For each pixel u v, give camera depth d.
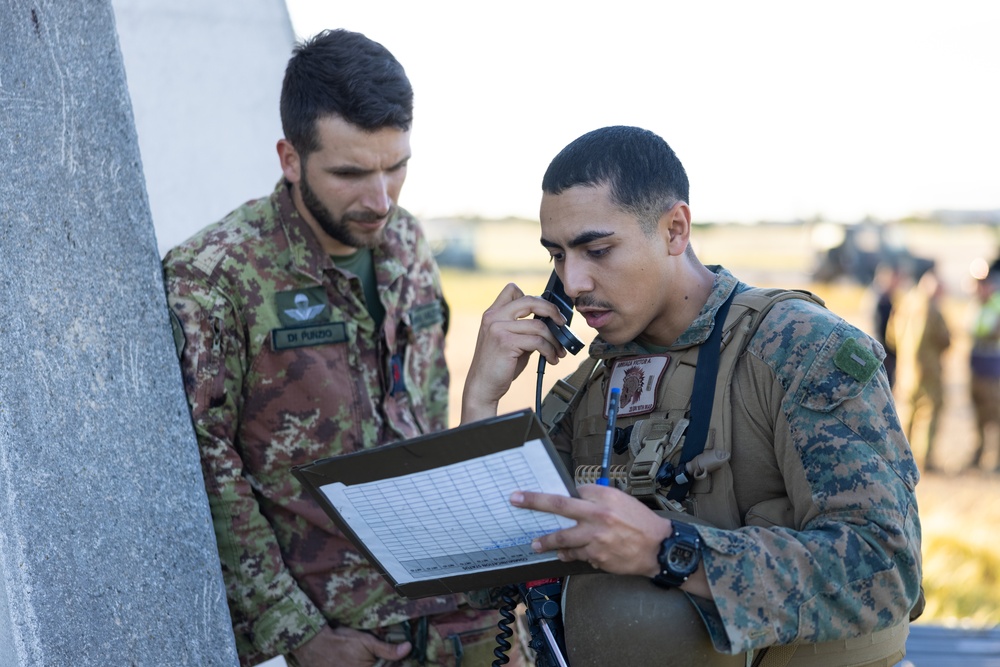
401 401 2.57
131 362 2.04
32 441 1.91
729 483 1.72
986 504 7.40
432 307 2.72
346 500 1.60
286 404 2.38
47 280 1.95
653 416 1.80
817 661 1.71
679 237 1.78
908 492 1.62
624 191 1.70
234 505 2.28
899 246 20.16
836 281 20.06
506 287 2.02
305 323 2.40
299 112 2.32
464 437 1.45
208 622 2.08
